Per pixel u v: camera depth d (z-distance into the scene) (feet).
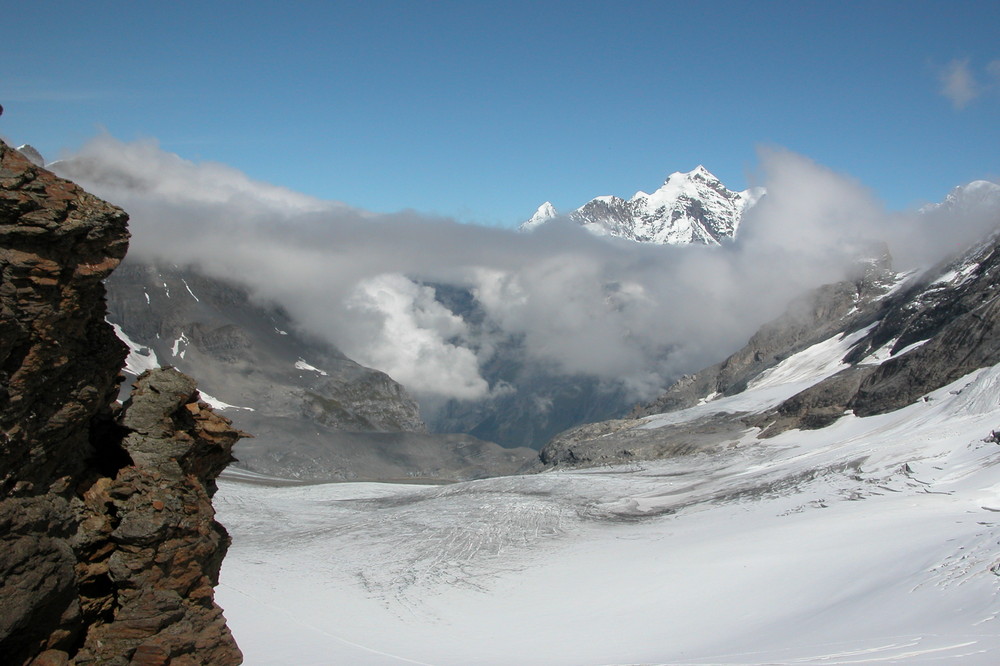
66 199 54.39
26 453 53.06
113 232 57.16
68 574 53.31
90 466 61.52
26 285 52.06
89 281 55.93
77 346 57.47
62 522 54.90
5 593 48.75
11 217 51.75
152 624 58.23
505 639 137.39
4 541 49.39
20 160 53.78
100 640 57.26
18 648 51.44
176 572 61.41
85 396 57.82
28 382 52.42
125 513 59.93
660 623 139.03
